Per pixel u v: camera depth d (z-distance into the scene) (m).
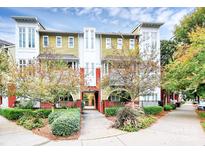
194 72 16.00
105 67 25.88
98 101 26.61
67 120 10.00
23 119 13.67
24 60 24.34
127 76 15.23
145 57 17.14
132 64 15.41
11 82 13.61
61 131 9.81
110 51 26.47
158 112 19.30
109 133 10.59
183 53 20.81
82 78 18.28
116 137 9.74
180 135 10.07
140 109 15.52
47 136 9.89
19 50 24.36
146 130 11.38
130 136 9.92
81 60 25.97
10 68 13.58
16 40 24.39
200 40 16.25
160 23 26.31
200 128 12.00
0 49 13.60
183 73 17.56
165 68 19.91
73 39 26.41
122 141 8.96
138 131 11.11
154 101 26.22
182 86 18.39
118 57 17.02
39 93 13.75
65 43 26.20
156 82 15.93
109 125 13.12
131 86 15.23
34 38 24.77
